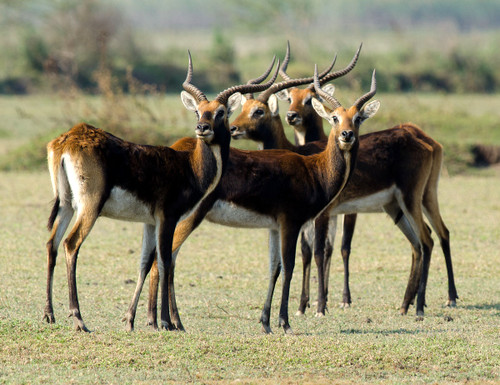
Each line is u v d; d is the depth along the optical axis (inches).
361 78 3388.3
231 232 1195.9
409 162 820.6
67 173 593.3
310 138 938.7
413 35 5472.4
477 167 1830.7
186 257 1023.0
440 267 1007.0
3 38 4060.0
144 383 508.1
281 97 958.4
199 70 3599.9
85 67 3393.2
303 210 676.7
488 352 602.2
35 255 988.6
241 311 775.1
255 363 561.3
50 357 555.8
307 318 767.7
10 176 1644.9
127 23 3951.8
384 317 779.4
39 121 2290.8
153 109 2351.1
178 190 633.6
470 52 4084.6
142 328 671.1
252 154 686.5
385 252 1082.7
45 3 3693.4
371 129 1930.4
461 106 2785.4
